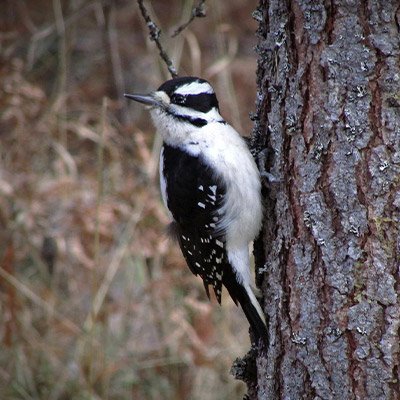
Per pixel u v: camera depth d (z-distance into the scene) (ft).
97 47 50.88
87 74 49.65
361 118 21.45
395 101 21.17
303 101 22.36
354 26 21.38
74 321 40.01
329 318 22.07
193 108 26.17
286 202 23.09
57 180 40.16
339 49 21.58
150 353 39.55
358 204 21.58
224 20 50.65
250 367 25.16
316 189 22.16
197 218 26.50
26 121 41.73
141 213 39.52
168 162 26.86
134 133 42.22
